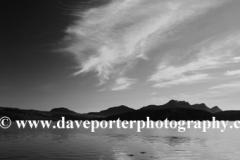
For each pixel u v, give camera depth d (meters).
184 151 48.50
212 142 67.75
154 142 67.06
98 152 46.41
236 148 53.81
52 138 77.00
